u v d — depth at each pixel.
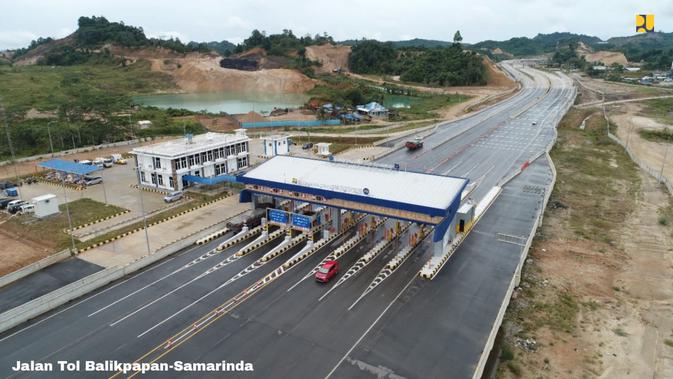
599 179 80.25
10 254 52.16
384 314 39.22
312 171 56.25
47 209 63.53
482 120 142.12
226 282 45.16
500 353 34.59
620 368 33.03
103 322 38.81
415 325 37.62
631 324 38.34
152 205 68.56
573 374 32.34
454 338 36.00
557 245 53.31
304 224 54.00
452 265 48.09
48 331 37.69
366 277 45.72
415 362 33.19
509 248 52.09
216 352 34.59
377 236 55.59
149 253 51.62
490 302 41.12
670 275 46.53
